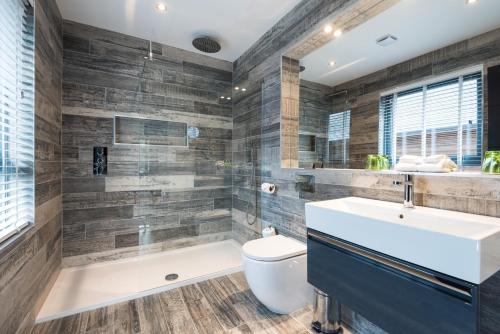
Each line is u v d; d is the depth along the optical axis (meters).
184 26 2.18
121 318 1.54
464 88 1.19
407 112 1.42
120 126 2.33
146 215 2.46
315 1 1.68
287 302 1.55
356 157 1.70
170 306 1.67
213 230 2.83
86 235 2.20
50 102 1.74
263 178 2.32
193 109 2.69
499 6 1.09
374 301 0.95
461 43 1.20
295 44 1.87
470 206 0.96
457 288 0.70
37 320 1.46
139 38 2.39
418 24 1.34
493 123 1.09
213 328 1.46
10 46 1.26
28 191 1.41
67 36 2.10
